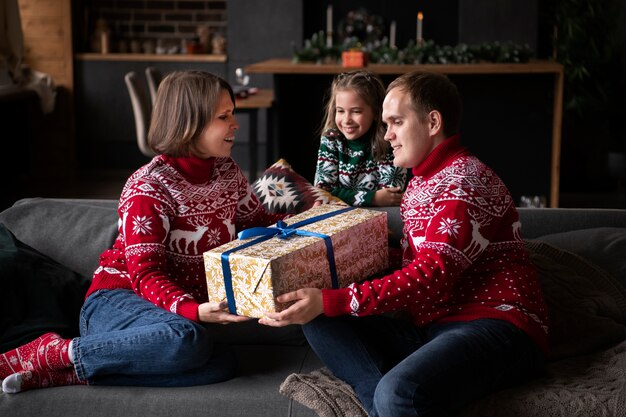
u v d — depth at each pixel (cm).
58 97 710
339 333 192
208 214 211
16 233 246
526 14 684
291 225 197
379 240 206
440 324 193
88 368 196
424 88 193
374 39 725
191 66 719
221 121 208
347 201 262
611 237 233
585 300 214
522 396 180
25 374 194
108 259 217
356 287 180
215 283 185
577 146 645
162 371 194
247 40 720
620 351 199
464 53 546
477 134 564
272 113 578
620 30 648
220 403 189
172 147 208
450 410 176
